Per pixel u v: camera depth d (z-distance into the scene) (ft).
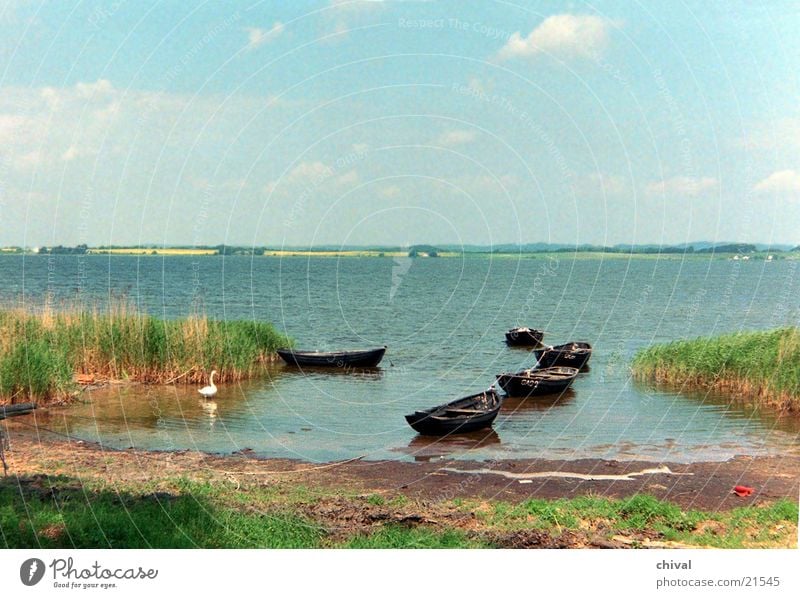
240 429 69.46
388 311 188.65
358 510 42.96
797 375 77.51
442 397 88.58
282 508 42.47
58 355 78.02
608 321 158.71
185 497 43.11
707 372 89.71
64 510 39.17
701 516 42.01
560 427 70.49
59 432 63.82
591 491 47.83
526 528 39.93
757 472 52.95
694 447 62.13
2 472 47.39
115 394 81.97
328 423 73.15
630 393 87.35
